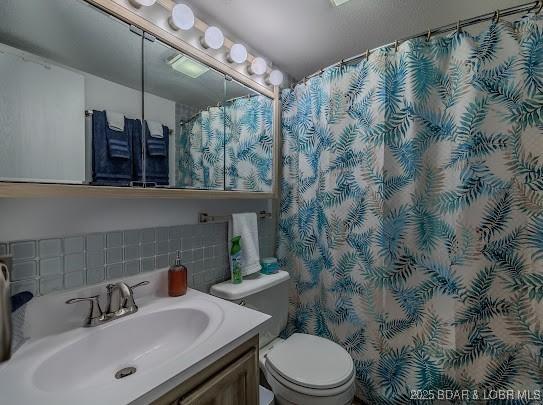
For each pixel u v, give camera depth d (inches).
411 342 48.1
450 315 45.1
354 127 52.9
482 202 42.4
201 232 47.9
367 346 51.8
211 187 47.1
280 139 64.3
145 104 37.7
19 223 28.5
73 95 30.9
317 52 57.9
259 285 50.2
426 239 47.2
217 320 33.6
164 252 42.2
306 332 62.4
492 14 41.6
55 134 29.1
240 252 51.6
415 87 46.1
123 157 34.8
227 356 29.8
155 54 38.7
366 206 51.3
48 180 28.1
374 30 50.1
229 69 49.1
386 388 49.7
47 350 27.2
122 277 37.0
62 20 30.2
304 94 62.1
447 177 45.5
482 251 42.6
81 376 28.7
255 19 46.8
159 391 22.3
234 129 51.9
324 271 59.0
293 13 45.4
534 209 39.6
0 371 23.8
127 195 33.6
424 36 46.7
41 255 29.9
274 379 43.9
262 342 54.4
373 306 50.9
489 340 42.5
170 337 36.4
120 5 32.9
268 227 64.9
